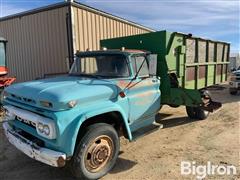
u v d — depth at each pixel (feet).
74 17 34.58
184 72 23.50
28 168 15.28
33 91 13.26
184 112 29.22
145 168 15.05
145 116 17.79
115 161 14.69
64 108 12.02
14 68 43.24
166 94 21.07
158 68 21.11
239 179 13.57
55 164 11.77
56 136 11.80
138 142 19.51
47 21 37.22
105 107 13.75
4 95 15.79
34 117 12.54
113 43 24.03
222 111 29.94
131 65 16.46
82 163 12.80
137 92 16.76
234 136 20.59
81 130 13.26
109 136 14.01
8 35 43.37
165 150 17.84
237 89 44.01
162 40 20.51
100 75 16.69
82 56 18.35
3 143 19.53
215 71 30.40
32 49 40.09
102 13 39.42
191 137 20.59
